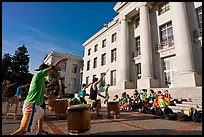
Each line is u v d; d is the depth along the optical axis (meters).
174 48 14.75
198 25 13.36
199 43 12.94
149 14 18.27
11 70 42.97
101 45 27.27
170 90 11.88
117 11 22.16
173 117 6.34
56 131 4.22
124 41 19.95
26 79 31.31
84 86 7.24
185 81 12.07
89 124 3.69
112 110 6.47
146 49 16.34
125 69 19.05
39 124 3.77
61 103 6.50
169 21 16.00
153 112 8.16
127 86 18.38
